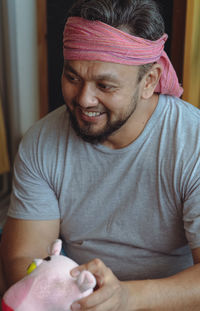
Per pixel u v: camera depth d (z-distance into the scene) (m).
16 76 2.16
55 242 0.88
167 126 1.09
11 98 2.17
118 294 0.85
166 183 1.08
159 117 1.10
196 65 1.61
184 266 1.22
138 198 1.12
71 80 0.96
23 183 1.21
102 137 1.03
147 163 1.10
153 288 0.96
